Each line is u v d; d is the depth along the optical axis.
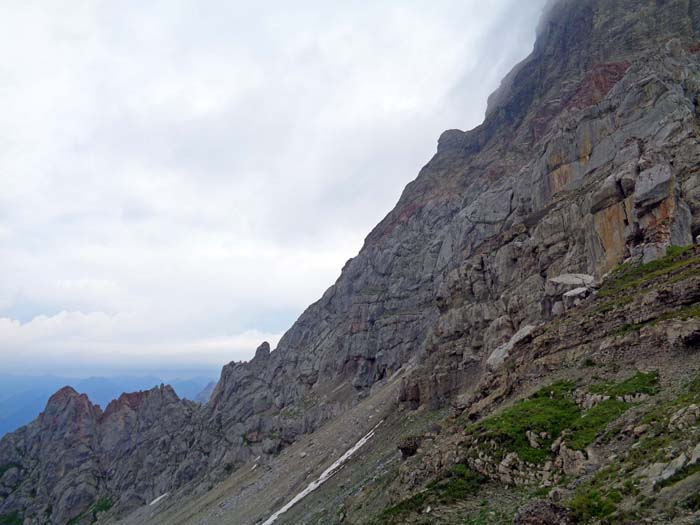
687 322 30.72
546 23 175.75
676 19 116.94
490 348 67.31
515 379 41.53
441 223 146.00
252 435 144.62
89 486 179.12
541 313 57.41
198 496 134.25
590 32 141.62
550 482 27.08
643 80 73.12
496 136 161.50
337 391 131.62
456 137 191.00
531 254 71.50
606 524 18.89
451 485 31.86
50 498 181.12
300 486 77.81
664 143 61.31
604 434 27.08
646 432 24.91
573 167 79.06
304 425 128.00
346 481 64.56
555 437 30.28
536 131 133.12
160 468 166.62
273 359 174.00
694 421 22.50
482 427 34.81
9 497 185.38
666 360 30.88
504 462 30.45
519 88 168.00
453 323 78.81
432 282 129.25
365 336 135.62
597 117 79.12
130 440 195.50
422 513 30.58
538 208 84.00
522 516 21.86
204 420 173.25
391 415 79.38
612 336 35.94
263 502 83.19
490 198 110.12
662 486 18.89
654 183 51.41
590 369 35.53
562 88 134.62
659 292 34.56
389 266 147.62
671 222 48.56
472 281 80.88
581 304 43.75
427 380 75.25
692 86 69.62
